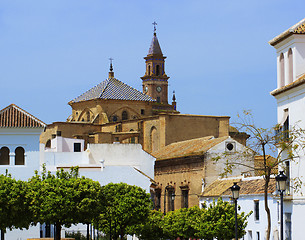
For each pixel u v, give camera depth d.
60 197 55.94
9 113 72.88
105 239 73.44
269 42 52.03
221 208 62.91
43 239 66.75
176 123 115.44
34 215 55.78
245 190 70.75
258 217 67.06
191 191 90.00
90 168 78.38
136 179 77.62
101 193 58.38
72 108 147.38
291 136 47.25
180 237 74.50
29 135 72.00
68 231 75.12
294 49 48.69
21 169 71.50
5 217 53.94
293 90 48.53
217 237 63.38
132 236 77.75
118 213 63.72
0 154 72.00
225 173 47.84
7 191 54.00
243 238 69.62
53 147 98.38
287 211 50.47
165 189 89.12
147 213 65.00
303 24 49.16
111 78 147.00
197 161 88.62
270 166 45.22
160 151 106.25
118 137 122.69
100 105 139.88
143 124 123.19
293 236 49.19
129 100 142.12
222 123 117.00
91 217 57.38
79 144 97.44
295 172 48.94
